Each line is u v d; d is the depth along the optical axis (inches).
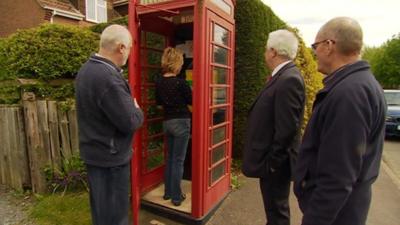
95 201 91.5
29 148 148.9
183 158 130.2
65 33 203.2
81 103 86.4
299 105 85.8
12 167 154.6
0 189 156.3
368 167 56.6
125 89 86.4
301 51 240.2
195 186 121.9
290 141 86.1
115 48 86.7
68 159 152.6
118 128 85.4
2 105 157.6
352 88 53.3
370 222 132.8
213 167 133.0
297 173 64.3
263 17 198.1
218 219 130.0
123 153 90.0
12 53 192.9
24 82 177.5
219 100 135.5
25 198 146.7
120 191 91.5
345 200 52.8
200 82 115.1
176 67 125.2
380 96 56.1
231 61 144.6
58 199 139.6
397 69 952.9
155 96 134.6
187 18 145.5
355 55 58.9
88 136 87.1
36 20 506.9
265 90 91.7
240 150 201.3
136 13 121.0
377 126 56.1
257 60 194.2
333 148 53.2
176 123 125.6
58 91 188.1
